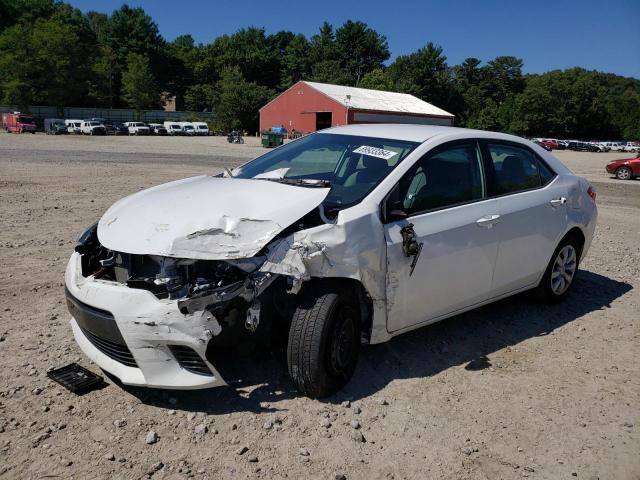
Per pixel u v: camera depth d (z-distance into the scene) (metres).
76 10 117.50
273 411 3.37
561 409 3.60
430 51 96.44
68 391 3.49
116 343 3.20
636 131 111.06
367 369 3.96
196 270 3.25
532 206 4.79
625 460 3.12
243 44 119.00
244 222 3.25
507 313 5.21
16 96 72.94
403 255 3.76
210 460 2.92
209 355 3.87
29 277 5.63
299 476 2.84
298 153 4.66
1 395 3.41
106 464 2.85
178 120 92.44
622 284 6.43
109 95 90.50
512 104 111.31
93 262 3.68
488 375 3.98
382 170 4.01
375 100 60.50
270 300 3.45
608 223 10.92
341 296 3.43
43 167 17.16
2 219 8.45
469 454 3.10
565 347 4.53
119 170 17.19
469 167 4.46
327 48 111.88
